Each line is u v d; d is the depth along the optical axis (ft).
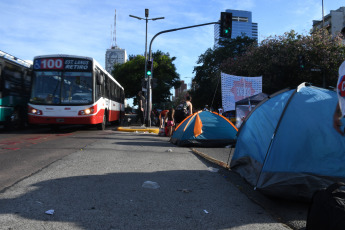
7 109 44.60
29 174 15.08
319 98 12.73
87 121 43.09
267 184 11.48
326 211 6.75
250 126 16.06
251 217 9.98
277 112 13.47
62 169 16.48
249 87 55.83
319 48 97.09
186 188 13.47
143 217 9.71
